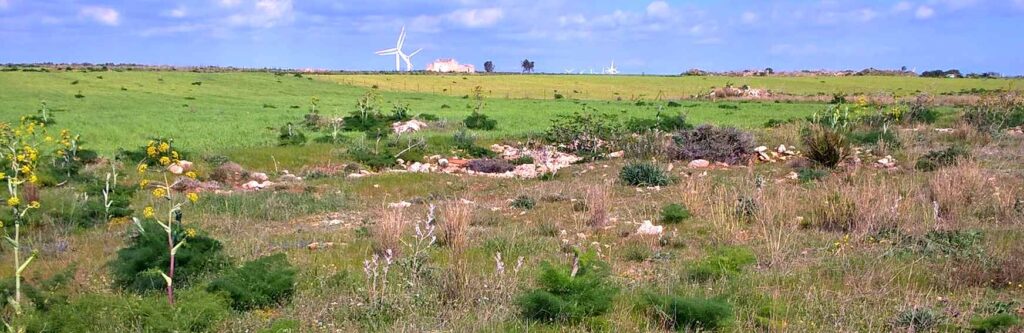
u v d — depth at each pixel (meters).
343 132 27.62
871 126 26.20
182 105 42.69
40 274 8.59
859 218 10.88
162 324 6.27
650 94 64.75
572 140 22.94
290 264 7.98
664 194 14.47
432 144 22.92
